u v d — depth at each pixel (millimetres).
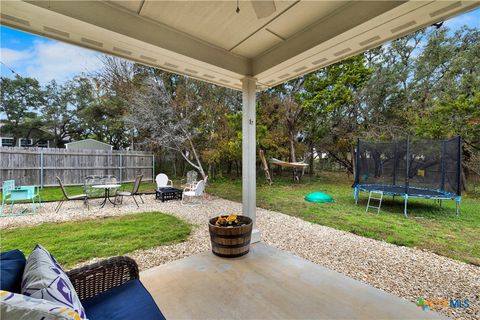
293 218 4805
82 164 8375
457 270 2551
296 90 10070
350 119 9734
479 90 6918
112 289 1422
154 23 2104
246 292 1960
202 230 3920
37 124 13023
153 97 8312
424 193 5422
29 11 1590
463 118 6895
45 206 5641
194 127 9016
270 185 9594
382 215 5090
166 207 5754
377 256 2900
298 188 8953
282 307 1766
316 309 1743
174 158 11438
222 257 2637
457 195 5168
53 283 951
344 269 2537
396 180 6438
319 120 9930
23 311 725
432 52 8305
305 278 2197
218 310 1729
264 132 9148
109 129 12633
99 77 9750
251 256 2684
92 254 2898
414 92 8820
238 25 2176
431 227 4195
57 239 3398
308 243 3324
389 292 2098
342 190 8500
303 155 10930
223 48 2629
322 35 2090
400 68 9062
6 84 12391
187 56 2344
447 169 5582
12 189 4848
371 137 9047
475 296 2053
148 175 10102
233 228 2582
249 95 2994
